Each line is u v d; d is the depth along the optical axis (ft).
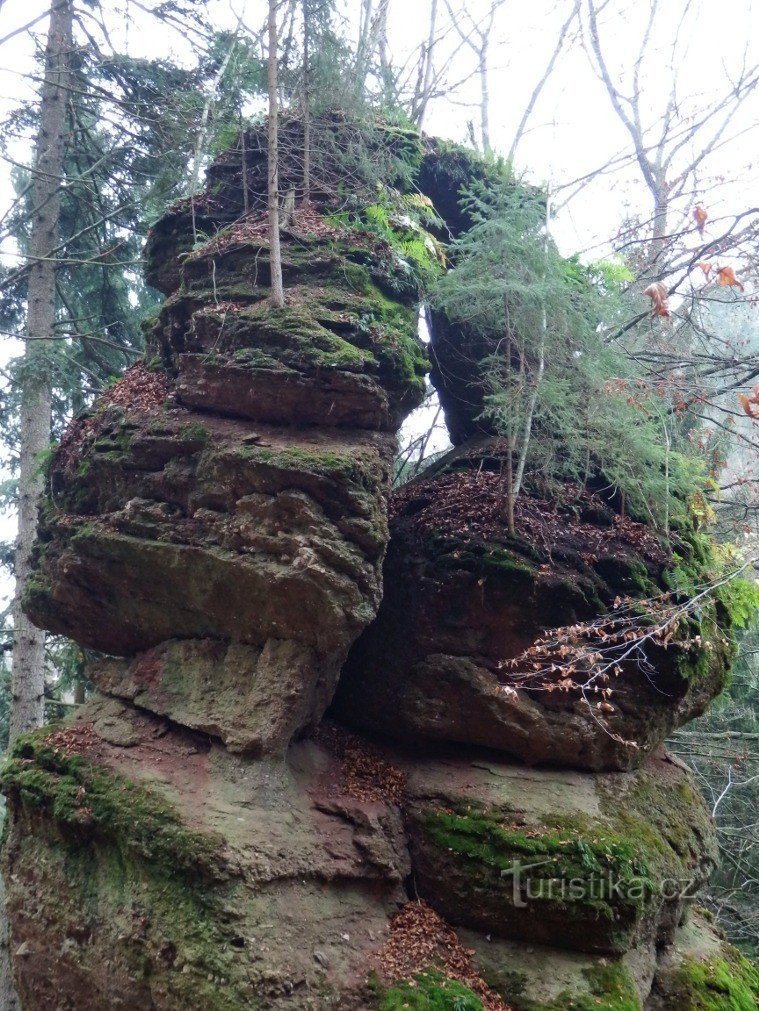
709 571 18.66
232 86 24.02
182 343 17.94
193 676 16.44
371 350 16.60
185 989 12.80
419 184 23.34
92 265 35.63
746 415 17.63
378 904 14.98
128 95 32.73
